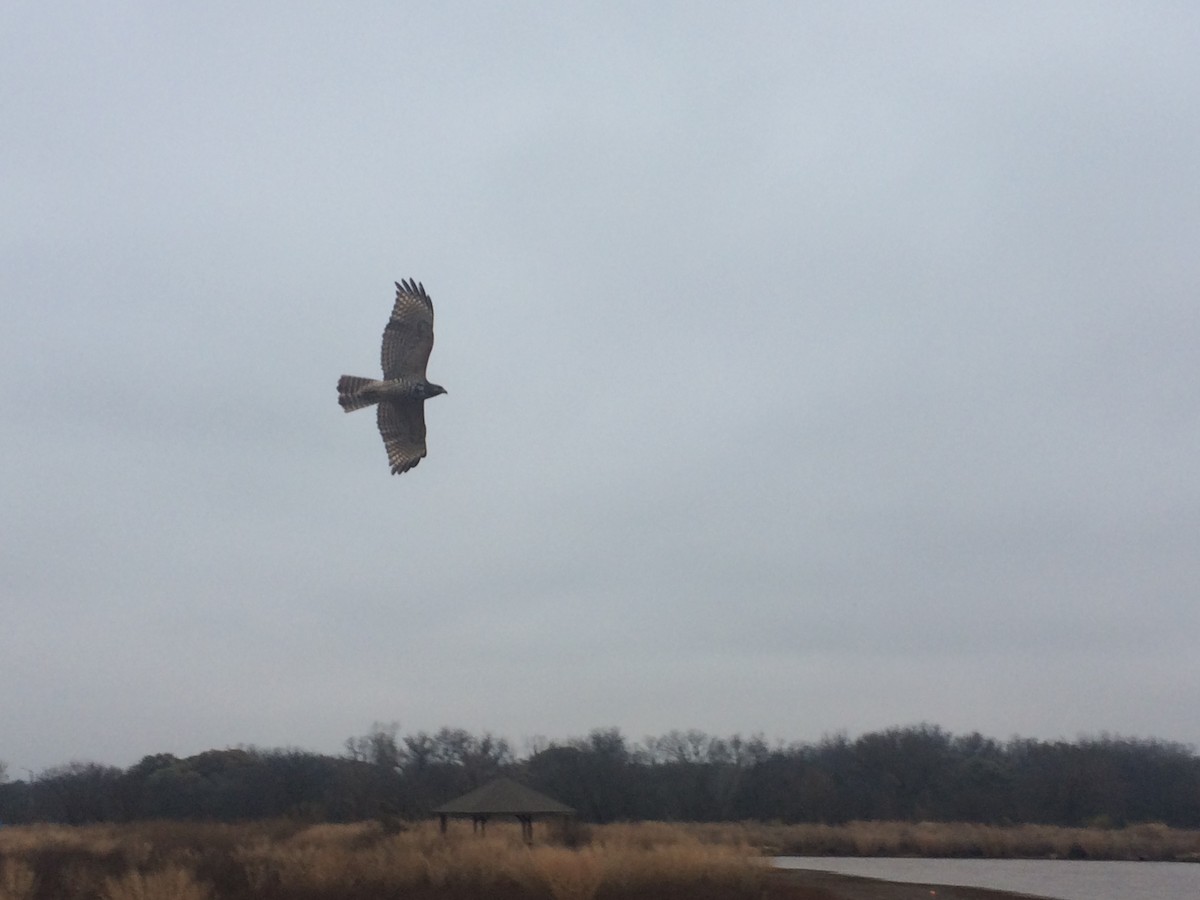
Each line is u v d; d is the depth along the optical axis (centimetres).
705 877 4350
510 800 5809
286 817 8238
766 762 11112
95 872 4231
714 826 9169
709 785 10575
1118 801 10838
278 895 3850
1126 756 12231
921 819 10688
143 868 4362
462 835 5675
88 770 9900
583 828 6812
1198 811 10931
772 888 4359
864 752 11712
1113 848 8362
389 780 9306
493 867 4241
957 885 5584
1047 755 11825
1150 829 9838
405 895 3875
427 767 9794
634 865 4281
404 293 1709
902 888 5203
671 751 11125
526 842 5256
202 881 3962
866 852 8288
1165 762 11931
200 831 6638
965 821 10631
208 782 9388
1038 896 5153
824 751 13050
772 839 8475
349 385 1662
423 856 4347
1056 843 8469
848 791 11031
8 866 3897
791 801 10375
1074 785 10806
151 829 6788
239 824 7688
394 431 1656
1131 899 5119
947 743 12756
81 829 7131
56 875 4250
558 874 3947
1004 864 7462
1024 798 10888
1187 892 5500
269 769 9475
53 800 9625
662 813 10012
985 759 11769
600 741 9988
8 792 10681
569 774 9475
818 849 8369
